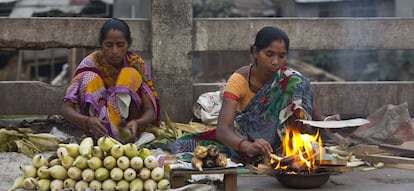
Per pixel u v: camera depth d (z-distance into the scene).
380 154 5.03
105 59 5.27
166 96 6.25
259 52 4.32
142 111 5.39
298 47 6.36
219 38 6.28
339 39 6.39
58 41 6.15
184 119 6.28
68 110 5.08
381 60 14.05
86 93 5.13
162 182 3.65
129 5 15.27
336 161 4.02
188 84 6.26
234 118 4.47
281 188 4.08
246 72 4.48
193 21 6.24
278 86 4.43
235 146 4.18
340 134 5.60
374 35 6.41
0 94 6.18
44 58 15.64
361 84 6.43
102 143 3.61
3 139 5.12
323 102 6.41
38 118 6.52
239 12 15.29
